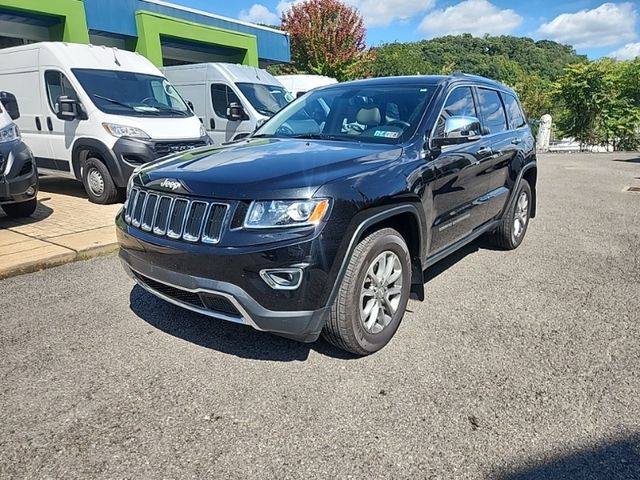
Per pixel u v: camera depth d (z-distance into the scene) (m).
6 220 6.37
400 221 3.39
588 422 2.45
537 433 2.37
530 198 5.91
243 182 2.66
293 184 2.62
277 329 2.66
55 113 7.75
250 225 2.57
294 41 26.91
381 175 2.98
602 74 24.81
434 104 3.79
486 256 5.32
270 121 4.55
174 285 2.82
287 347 3.19
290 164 2.89
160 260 2.86
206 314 2.86
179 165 3.14
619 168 14.34
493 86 5.07
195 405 2.57
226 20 17.75
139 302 3.89
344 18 26.64
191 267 2.70
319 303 2.65
